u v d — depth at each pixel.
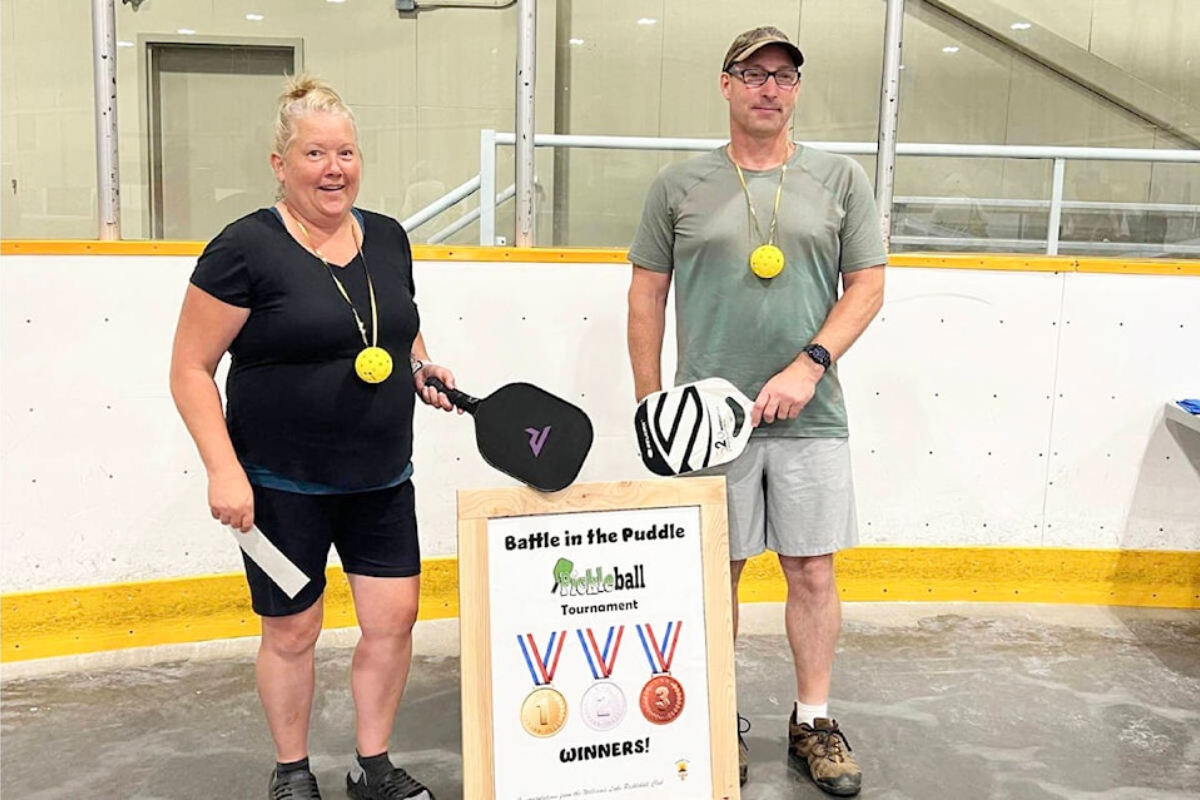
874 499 3.53
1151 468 3.54
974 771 2.40
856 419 3.48
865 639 3.21
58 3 3.76
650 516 2.05
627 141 3.47
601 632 2.01
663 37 4.59
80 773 2.34
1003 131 4.94
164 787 2.29
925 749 2.51
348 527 2.10
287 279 1.86
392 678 2.16
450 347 3.26
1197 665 3.05
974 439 3.51
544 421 1.99
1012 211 4.73
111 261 2.93
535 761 1.96
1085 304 3.46
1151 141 5.06
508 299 3.27
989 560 3.56
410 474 2.13
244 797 2.25
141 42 4.18
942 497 3.54
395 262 2.05
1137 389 3.50
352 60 4.43
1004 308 3.46
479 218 3.69
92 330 2.94
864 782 2.34
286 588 1.97
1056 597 3.58
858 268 2.24
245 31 4.28
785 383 2.11
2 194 3.77
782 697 2.80
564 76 4.57
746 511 2.29
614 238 4.07
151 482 3.04
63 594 3.00
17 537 2.95
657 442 2.15
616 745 2.00
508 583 1.97
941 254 3.48
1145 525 3.57
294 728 2.11
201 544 3.11
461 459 3.32
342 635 3.18
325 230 1.93
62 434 2.96
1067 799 2.29
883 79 3.49
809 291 2.22
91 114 3.80
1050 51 4.88
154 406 3.02
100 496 3.01
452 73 4.50
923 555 3.55
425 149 4.54
